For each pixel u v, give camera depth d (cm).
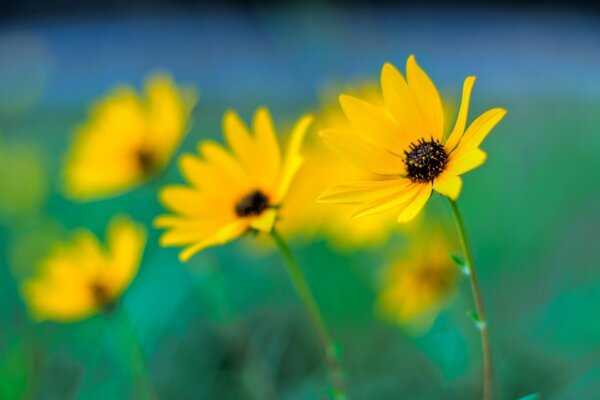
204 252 83
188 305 92
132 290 92
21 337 83
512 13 287
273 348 87
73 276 75
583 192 105
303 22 126
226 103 184
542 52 232
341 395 63
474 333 81
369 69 161
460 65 224
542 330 83
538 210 103
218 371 88
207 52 275
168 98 80
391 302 83
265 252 94
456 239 83
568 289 85
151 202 116
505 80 182
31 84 184
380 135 59
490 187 107
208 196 65
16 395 79
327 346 63
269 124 65
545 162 115
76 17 360
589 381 76
